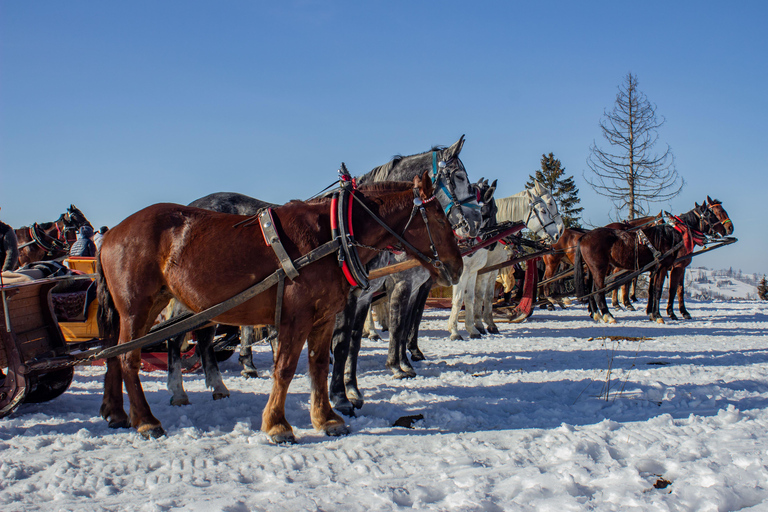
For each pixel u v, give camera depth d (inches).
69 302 275.6
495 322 600.4
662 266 590.9
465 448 171.3
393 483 140.3
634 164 1138.0
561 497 126.8
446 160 282.7
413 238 202.8
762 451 156.3
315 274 184.2
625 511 120.3
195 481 144.5
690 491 129.0
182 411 218.7
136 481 144.0
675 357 361.1
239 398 243.1
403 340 304.5
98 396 252.5
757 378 283.3
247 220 191.0
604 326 560.4
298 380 289.6
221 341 313.9
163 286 193.6
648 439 175.0
